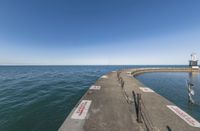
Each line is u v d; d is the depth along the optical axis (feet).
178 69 196.24
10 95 57.31
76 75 172.55
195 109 40.86
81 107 25.49
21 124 29.81
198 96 57.06
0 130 27.22
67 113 36.50
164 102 29.30
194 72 192.44
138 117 19.58
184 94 60.75
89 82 101.76
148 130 17.33
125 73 107.34
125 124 18.83
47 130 27.48
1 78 129.90
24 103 45.29
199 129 17.72
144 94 36.63
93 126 18.02
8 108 39.93
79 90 69.15
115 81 61.46
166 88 75.41
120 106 26.40
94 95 35.17
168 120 20.24
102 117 20.98
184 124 19.03
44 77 143.02
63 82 101.24
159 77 133.18
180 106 43.73
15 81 106.11
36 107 41.19
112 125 18.45
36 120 31.86
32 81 106.83
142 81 103.86
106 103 28.25
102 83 55.47
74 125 18.17
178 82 98.43
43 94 59.41
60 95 57.62
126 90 41.78
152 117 21.30
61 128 17.28
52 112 37.11
